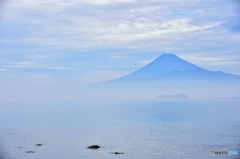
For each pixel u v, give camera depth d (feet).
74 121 518.37
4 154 222.28
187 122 496.64
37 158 209.97
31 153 225.56
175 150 238.89
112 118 597.52
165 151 235.40
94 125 447.01
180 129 390.01
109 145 260.83
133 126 431.02
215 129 383.04
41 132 354.13
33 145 258.98
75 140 288.30
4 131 363.35
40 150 236.84
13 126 425.69
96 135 326.65
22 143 269.03
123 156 217.36
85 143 270.87
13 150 236.63
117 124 464.24
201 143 270.87
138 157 215.31
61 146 254.47
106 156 217.36
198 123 476.13
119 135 327.26
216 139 293.64
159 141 284.20
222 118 579.89
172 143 272.10
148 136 319.27
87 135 326.65
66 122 498.28
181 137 310.65
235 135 319.47
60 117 620.90
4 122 492.95
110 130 377.30
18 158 210.59
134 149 242.99
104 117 626.23
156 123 481.46
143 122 500.74
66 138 301.84
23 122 494.18
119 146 255.91
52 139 295.07
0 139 294.46
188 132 355.56
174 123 480.64
